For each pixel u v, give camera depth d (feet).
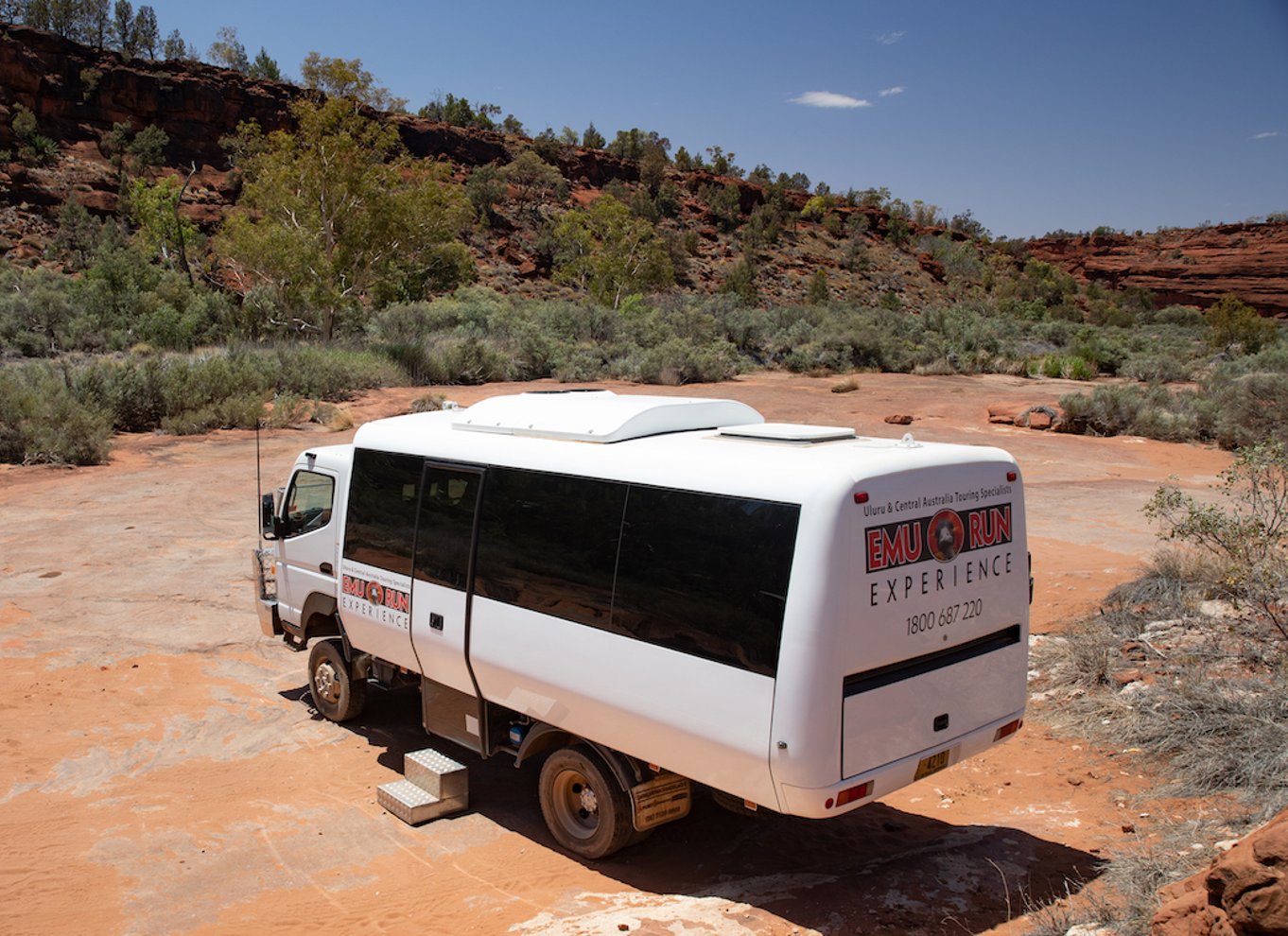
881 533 15.31
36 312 120.98
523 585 19.26
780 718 14.83
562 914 17.07
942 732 16.72
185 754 25.17
